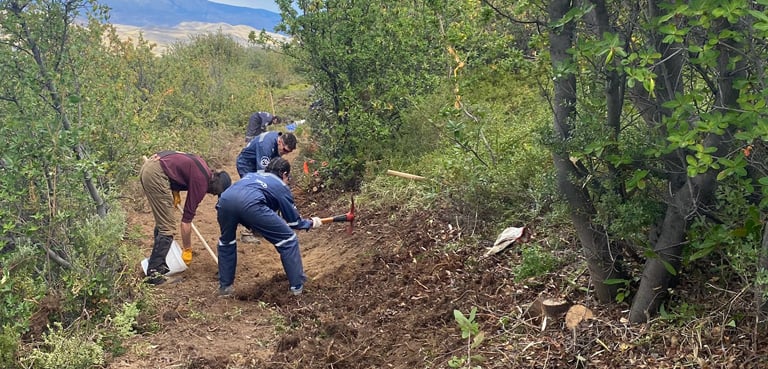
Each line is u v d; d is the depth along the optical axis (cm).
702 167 294
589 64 374
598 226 397
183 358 481
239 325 552
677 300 387
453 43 718
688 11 277
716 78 331
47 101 597
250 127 1081
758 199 355
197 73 1673
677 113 300
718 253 385
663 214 374
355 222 780
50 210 524
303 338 495
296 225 625
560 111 376
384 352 466
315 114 1070
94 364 456
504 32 675
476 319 464
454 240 611
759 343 340
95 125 688
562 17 340
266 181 606
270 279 646
